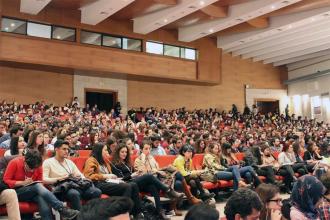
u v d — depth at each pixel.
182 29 17.39
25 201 4.37
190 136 10.70
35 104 14.99
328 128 18.52
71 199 4.45
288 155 8.85
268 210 2.50
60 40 14.87
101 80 17.45
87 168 5.14
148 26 15.62
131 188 4.88
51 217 4.25
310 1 13.22
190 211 1.41
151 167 6.12
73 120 12.89
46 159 4.98
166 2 13.19
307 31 16.34
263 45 18.61
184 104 19.62
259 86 21.58
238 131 14.70
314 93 20.80
